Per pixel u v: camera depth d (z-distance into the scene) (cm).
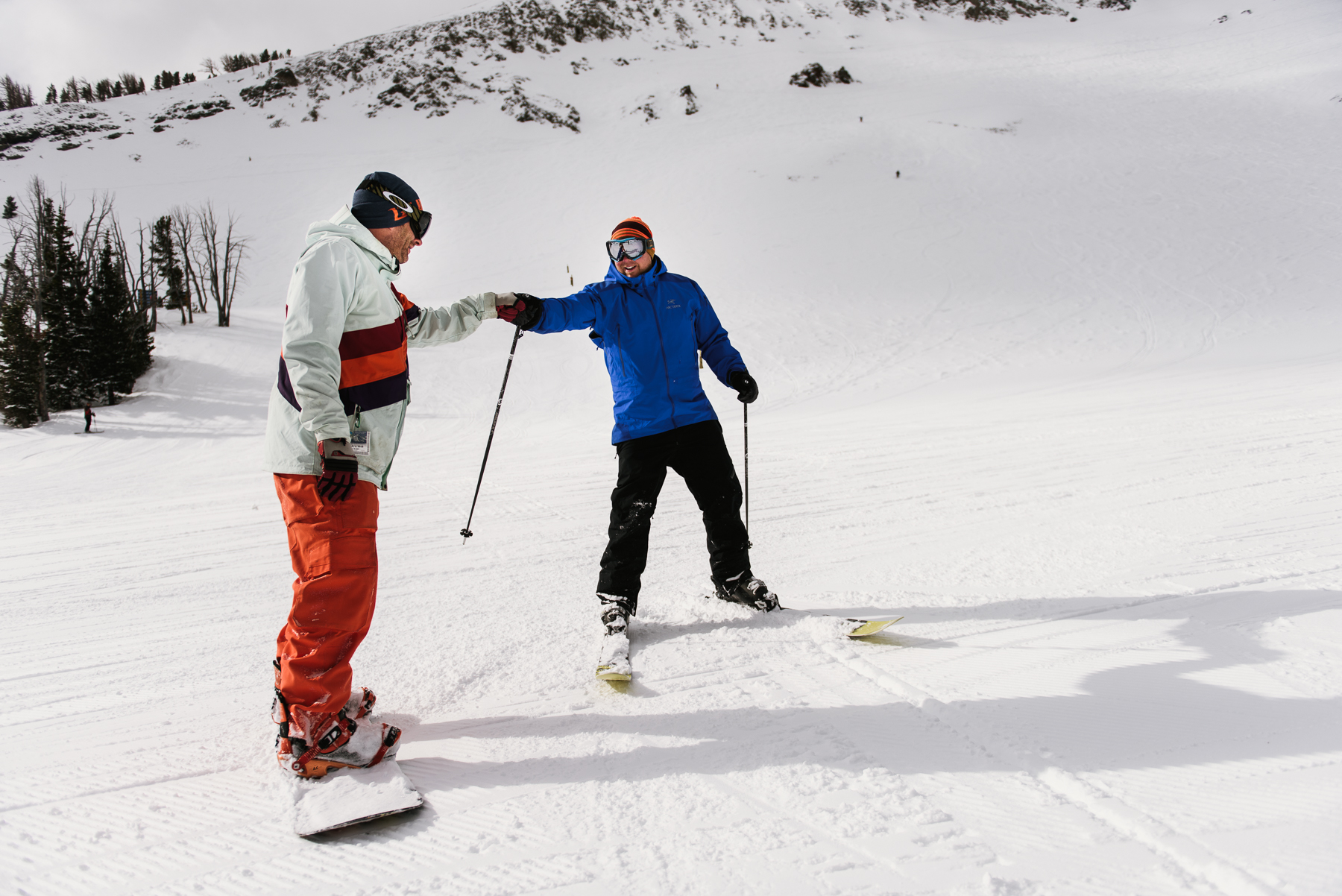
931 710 199
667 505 483
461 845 151
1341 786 155
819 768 173
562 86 9419
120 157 7812
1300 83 6391
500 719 207
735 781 170
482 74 9706
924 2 12281
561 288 3709
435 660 248
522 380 2134
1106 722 188
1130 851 140
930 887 131
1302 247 2906
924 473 552
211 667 258
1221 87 6738
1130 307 2419
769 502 477
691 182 5141
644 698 215
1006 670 221
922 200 4125
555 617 288
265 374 2461
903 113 6700
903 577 319
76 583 379
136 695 235
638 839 150
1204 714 189
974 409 1089
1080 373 1678
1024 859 139
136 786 179
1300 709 189
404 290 3866
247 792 176
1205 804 152
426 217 213
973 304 2602
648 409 266
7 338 1969
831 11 12144
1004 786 163
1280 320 2152
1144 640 237
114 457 1554
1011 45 10131
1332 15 9056
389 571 365
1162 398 973
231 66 12150
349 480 178
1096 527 373
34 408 1950
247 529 519
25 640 290
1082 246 3158
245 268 5069
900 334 2317
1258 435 594
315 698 180
